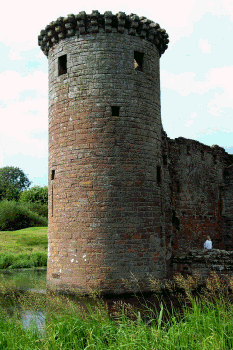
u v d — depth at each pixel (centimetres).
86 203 1557
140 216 1590
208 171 2531
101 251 1521
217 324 768
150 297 1466
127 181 1582
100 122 1584
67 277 1552
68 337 771
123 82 1620
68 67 1659
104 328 796
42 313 1013
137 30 1677
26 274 2272
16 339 749
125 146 1595
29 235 4172
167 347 704
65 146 1633
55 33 1711
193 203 2344
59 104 1678
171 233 2100
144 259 1573
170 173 2169
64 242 1587
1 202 6097
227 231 2633
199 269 1697
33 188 7856
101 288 1492
